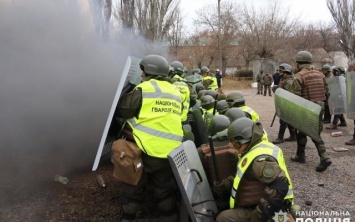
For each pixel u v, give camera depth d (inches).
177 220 150.9
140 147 131.1
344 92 347.6
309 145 306.3
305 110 216.1
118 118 148.1
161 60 141.3
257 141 113.8
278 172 103.2
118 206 164.1
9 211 153.5
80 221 149.7
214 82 388.8
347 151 283.4
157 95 134.1
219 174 130.2
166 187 141.6
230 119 153.7
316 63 1685.5
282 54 1627.7
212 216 123.2
